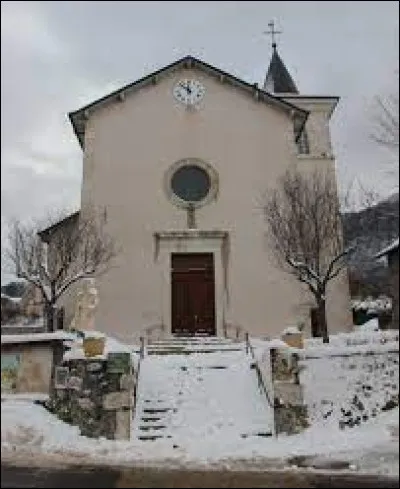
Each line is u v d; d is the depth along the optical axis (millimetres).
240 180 23047
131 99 23828
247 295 21750
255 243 22297
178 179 23141
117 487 8734
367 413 13172
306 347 14930
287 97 30234
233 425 13180
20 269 21266
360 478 9250
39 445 11977
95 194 22531
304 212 20188
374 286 30641
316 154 28312
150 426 13125
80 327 16234
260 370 14789
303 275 19797
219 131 23594
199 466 10297
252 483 8984
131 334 21141
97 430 12742
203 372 15383
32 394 13898
